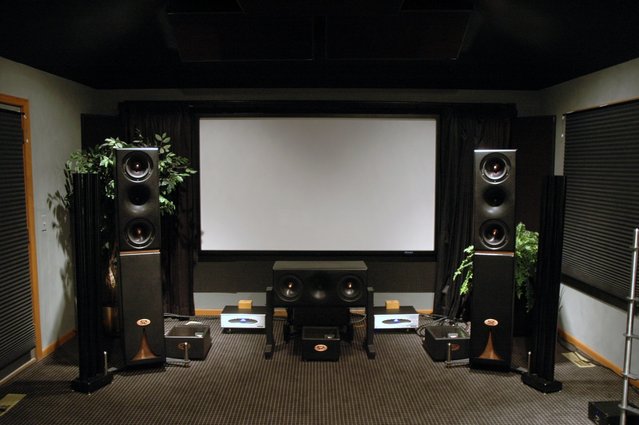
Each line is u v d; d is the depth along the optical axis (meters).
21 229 3.16
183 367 3.29
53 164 3.57
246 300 4.33
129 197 3.14
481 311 3.18
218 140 4.21
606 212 3.28
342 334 3.92
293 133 4.20
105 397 2.85
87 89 4.10
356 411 2.69
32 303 3.29
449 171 4.16
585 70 3.43
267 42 3.26
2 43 2.80
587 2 2.54
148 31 3.21
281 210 4.26
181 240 4.23
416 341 3.80
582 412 2.68
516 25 3.04
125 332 3.17
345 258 4.29
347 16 3.04
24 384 3.02
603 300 3.33
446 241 4.23
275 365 3.33
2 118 2.97
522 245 3.64
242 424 2.55
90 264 2.92
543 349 2.95
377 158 4.21
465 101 4.24
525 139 4.07
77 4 2.69
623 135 3.11
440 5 2.97
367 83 4.07
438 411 2.69
